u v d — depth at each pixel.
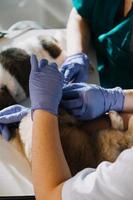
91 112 0.71
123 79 1.04
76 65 0.86
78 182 0.50
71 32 1.03
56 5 1.46
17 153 0.72
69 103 0.71
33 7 1.48
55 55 0.90
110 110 0.73
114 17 1.02
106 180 0.47
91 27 1.07
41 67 0.67
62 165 0.55
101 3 0.99
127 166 0.46
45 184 0.53
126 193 0.45
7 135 0.74
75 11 1.09
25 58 0.84
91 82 0.92
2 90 0.80
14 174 0.69
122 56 1.03
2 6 1.47
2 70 0.81
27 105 0.83
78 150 0.65
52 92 0.64
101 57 1.07
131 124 0.69
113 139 0.66
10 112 0.77
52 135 0.58
